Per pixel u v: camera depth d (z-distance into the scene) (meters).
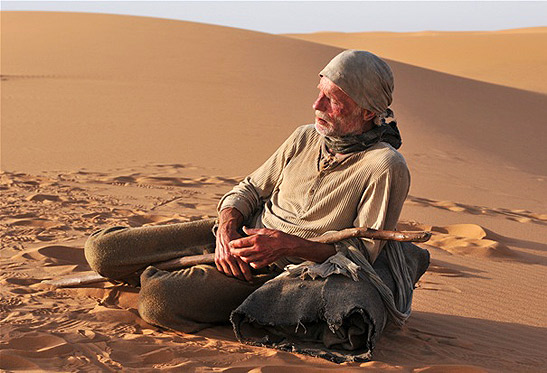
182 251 3.96
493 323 4.29
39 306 3.88
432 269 5.57
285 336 3.55
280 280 3.52
